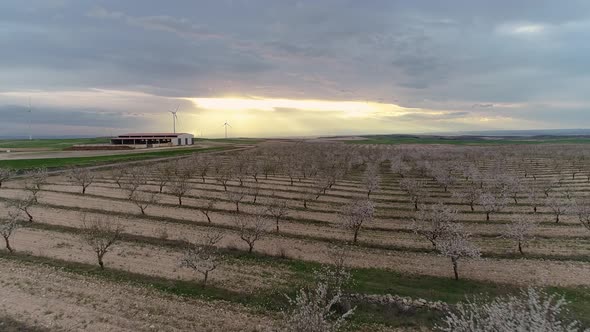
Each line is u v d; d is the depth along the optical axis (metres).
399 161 92.56
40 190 54.94
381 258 31.14
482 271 28.38
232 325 19.80
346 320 20.66
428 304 22.11
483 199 44.56
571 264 29.53
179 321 19.97
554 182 69.62
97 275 25.42
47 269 26.17
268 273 27.17
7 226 29.86
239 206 49.31
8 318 19.55
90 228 35.16
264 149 169.62
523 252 32.12
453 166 88.75
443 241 27.84
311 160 100.44
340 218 42.34
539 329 11.69
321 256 31.20
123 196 53.03
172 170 81.75
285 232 37.56
